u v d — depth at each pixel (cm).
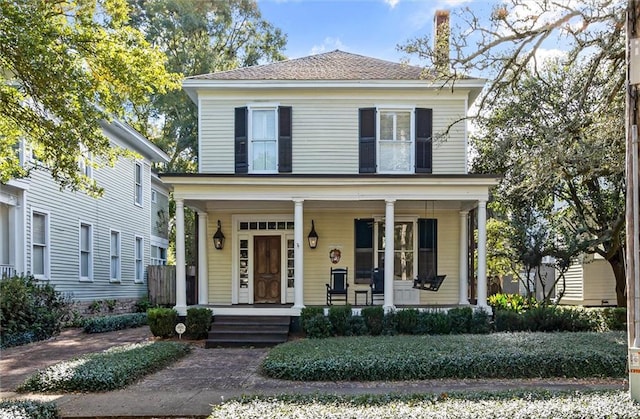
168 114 3080
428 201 1312
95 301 1708
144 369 840
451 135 1389
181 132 3122
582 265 1977
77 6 879
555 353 827
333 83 1362
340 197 1228
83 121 923
